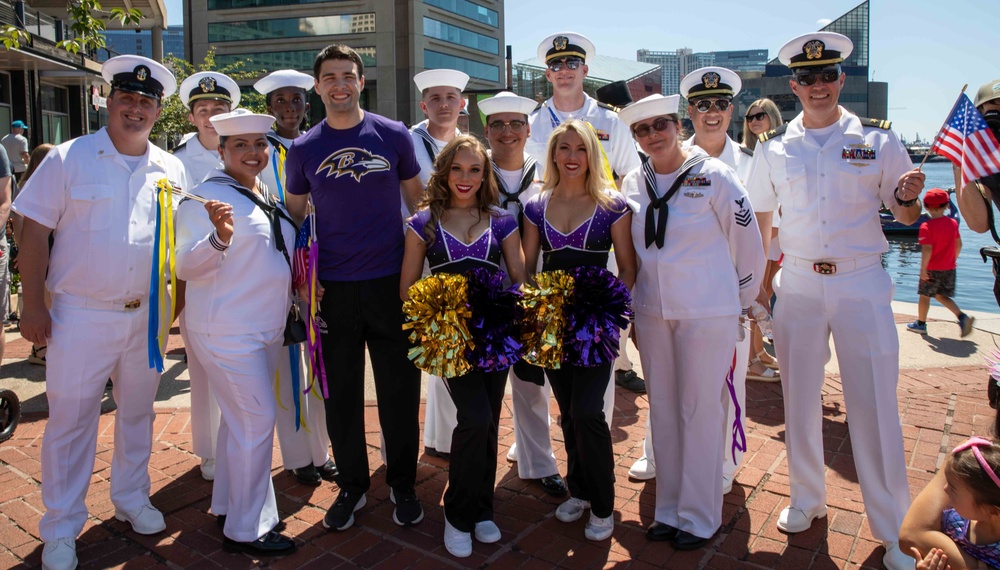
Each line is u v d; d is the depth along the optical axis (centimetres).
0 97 1947
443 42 6269
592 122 477
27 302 315
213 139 452
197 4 6056
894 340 321
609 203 341
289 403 400
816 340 334
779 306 346
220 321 321
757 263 330
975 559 251
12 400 465
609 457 336
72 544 324
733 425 373
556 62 470
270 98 452
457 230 347
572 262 346
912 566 304
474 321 322
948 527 259
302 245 352
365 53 5862
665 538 341
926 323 759
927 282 717
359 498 367
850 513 363
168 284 368
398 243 360
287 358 398
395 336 358
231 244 321
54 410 324
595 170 342
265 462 334
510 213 362
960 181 321
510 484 408
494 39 6900
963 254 1858
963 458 249
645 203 338
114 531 354
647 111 324
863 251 321
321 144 349
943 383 569
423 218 346
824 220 323
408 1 5962
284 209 362
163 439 468
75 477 330
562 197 353
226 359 322
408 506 361
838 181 322
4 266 503
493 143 395
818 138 336
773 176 348
